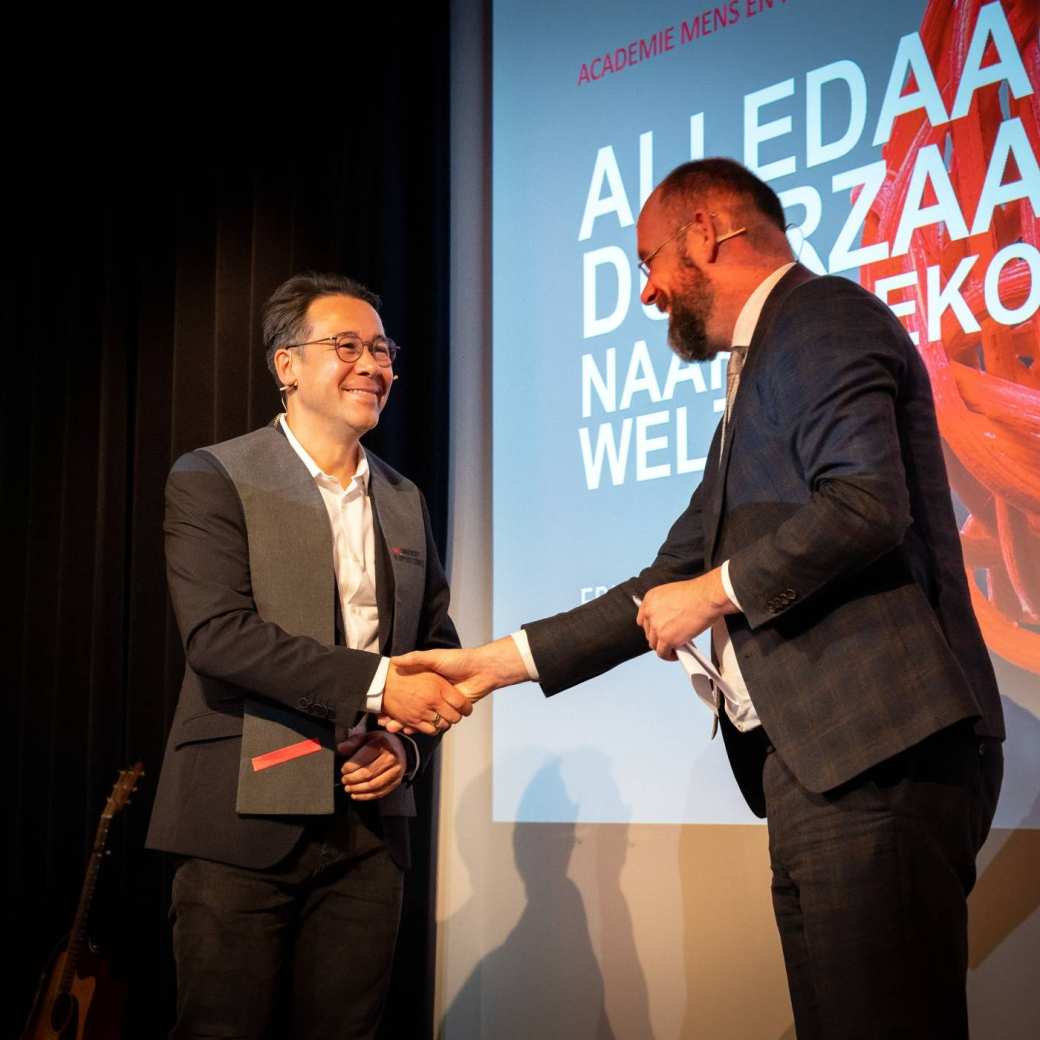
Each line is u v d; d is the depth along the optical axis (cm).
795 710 138
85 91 351
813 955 135
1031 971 205
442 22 306
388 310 291
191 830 171
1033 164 217
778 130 254
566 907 269
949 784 134
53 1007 263
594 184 286
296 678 170
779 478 144
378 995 180
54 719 329
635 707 264
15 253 360
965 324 222
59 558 338
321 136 312
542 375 289
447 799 295
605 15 289
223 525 181
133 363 338
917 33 236
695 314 160
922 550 142
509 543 288
